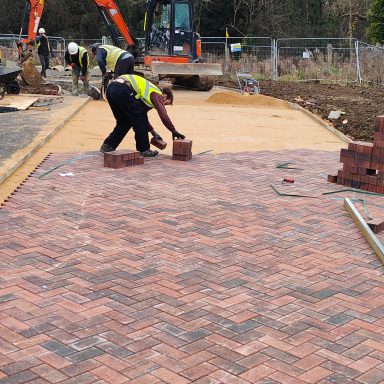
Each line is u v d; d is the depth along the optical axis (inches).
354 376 149.0
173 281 204.5
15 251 228.5
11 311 179.3
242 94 853.2
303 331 171.6
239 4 1769.2
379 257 229.8
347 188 335.9
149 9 914.7
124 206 288.7
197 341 164.7
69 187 319.0
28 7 984.3
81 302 186.7
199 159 402.9
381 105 740.0
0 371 147.6
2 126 490.9
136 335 167.2
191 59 903.7
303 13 1855.3
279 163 399.2
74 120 557.0
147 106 383.9
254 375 148.6
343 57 1146.7
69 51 745.6
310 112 680.4
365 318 180.5
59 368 149.7
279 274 213.2
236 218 276.2
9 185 321.1
